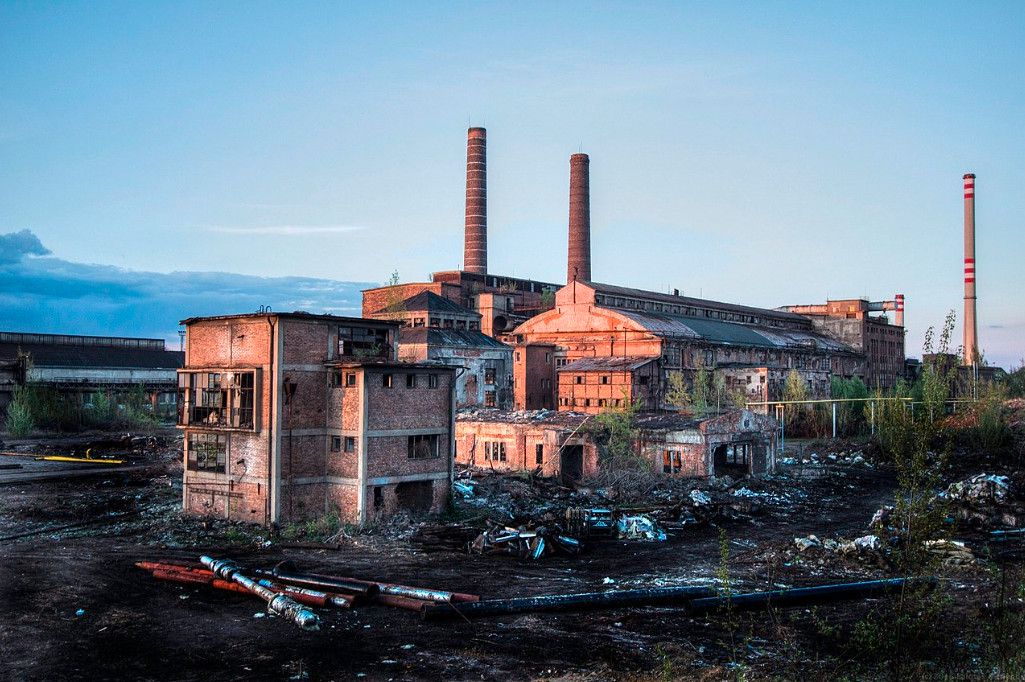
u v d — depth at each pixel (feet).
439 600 74.84
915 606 44.04
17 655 63.21
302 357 116.16
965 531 107.65
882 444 200.95
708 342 268.21
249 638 66.74
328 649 63.72
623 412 173.58
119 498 136.87
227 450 118.93
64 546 102.47
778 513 133.90
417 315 268.82
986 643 52.95
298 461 115.14
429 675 57.77
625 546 106.42
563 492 143.64
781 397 266.98
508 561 96.17
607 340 262.26
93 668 60.29
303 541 105.50
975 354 204.44
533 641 64.85
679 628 67.56
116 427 268.21
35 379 275.80
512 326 318.45
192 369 121.60
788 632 65.41
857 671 54.60
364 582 79.30
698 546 105.91
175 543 104.42
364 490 113.09
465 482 143.33
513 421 174.50
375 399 114.93
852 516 130.82
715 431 163.22
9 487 149.48
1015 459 177.99
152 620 71.82
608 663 59.52
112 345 338.75
